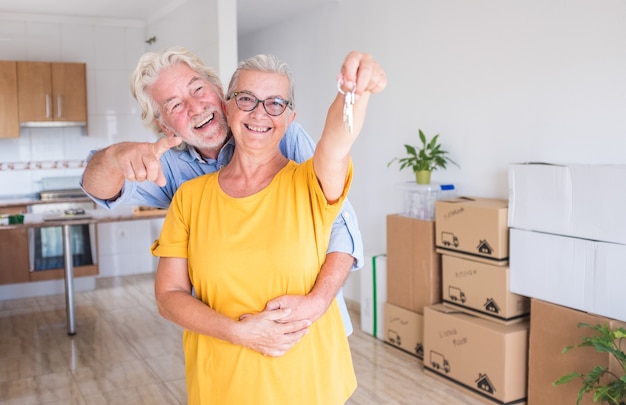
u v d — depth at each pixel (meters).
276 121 1.24
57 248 5.73
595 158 2.98
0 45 5.93
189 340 1.36
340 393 1.35
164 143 1.09
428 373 3.56
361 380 3.54
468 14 3.69
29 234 5.60
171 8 5.60
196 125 1.42
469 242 3.31
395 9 4.34
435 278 3.65
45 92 5.74
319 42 5.29
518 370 3.08
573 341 2.74
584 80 3.00
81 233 5.79
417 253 3.73
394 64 4.40
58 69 5.78
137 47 6.46
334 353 1.34
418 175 3.82
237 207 1.26
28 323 4.87
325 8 5.16
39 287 5.73
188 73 1.43
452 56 3.84
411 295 3.82
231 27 4.57
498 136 3.54
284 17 5.67
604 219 2.61
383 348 4.06
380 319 4.21
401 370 3.67
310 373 1.29
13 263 5.55
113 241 6.47
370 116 4.71
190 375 1.36
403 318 3.89
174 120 1.43
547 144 3.23
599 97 2.94
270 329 1.21
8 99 5.61
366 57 1.00
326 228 1.26
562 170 2.77
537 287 2.93
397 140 4.43
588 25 2.96
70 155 6.27
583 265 2.70
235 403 1.26
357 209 4.96
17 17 5.95
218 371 1.28
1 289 5.60
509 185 3.04
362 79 0.98
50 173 6.20
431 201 3.72
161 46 5.97
